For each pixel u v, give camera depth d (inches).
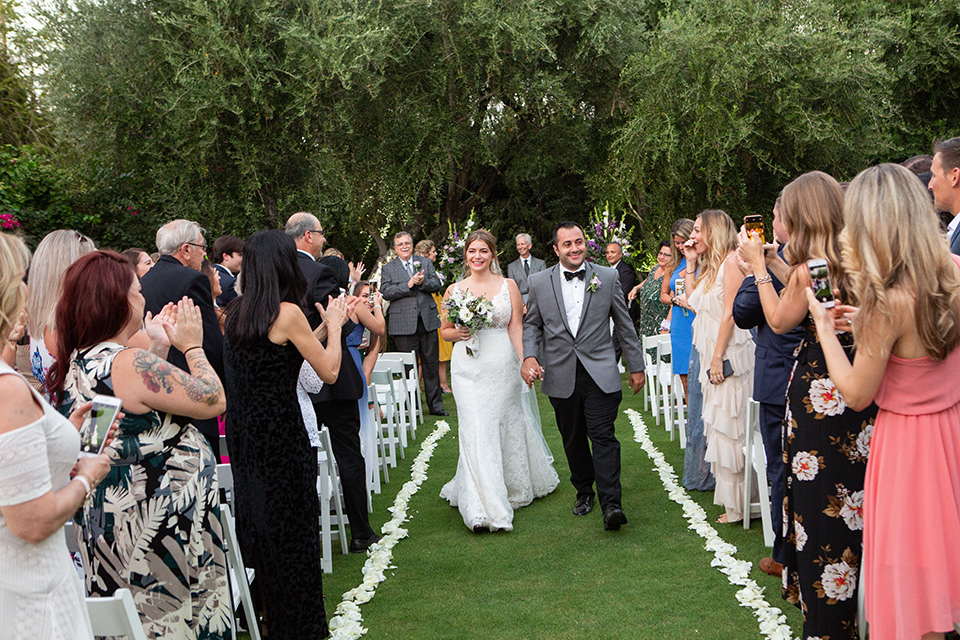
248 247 128.2
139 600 97.2
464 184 535.5
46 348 129.5
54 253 129.4
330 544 175.8
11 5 495.2
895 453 94.4
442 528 200.2
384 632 140.2
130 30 414.0
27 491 65.3
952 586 91.9
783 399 149.3
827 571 109.5
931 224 90.8
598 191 523.8
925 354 92.6
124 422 96.3
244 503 127.4
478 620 143.1
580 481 203.9
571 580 159.6
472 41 455.5
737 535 179.8
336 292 162.9
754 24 434.6
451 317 199.6
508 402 207.9
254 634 124.2
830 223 112.7
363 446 221.5
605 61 511.5
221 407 103.3
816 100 441.4
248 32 400.2
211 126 395.5
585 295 185.9
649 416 334.0
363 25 419.2
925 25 487.2
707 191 462.0
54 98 422.9
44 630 67.8
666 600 146.6
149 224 434.0
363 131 471.8
